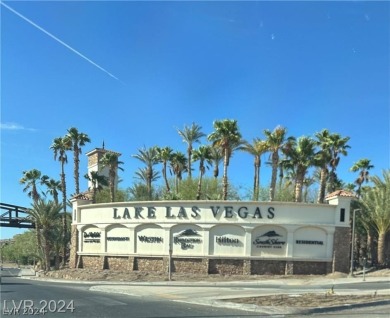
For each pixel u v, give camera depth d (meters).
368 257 42.25
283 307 14.48
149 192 62.50
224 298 18.08
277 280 33.81
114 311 14.62
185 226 39.81
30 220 68.19
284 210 38.03
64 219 58.66
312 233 37.97
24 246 95.38
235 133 48.56
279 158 48.59
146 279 36.25
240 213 38.53
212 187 56.88
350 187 64.44
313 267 37.66
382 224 39.22
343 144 51.19
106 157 60.59
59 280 39.09
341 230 38.00
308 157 45.62
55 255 56.97
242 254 38.19
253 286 27.70
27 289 24.59
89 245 44.84
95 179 63.75
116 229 43.03
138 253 41.12
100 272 40.69
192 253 39.16
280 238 37.97
